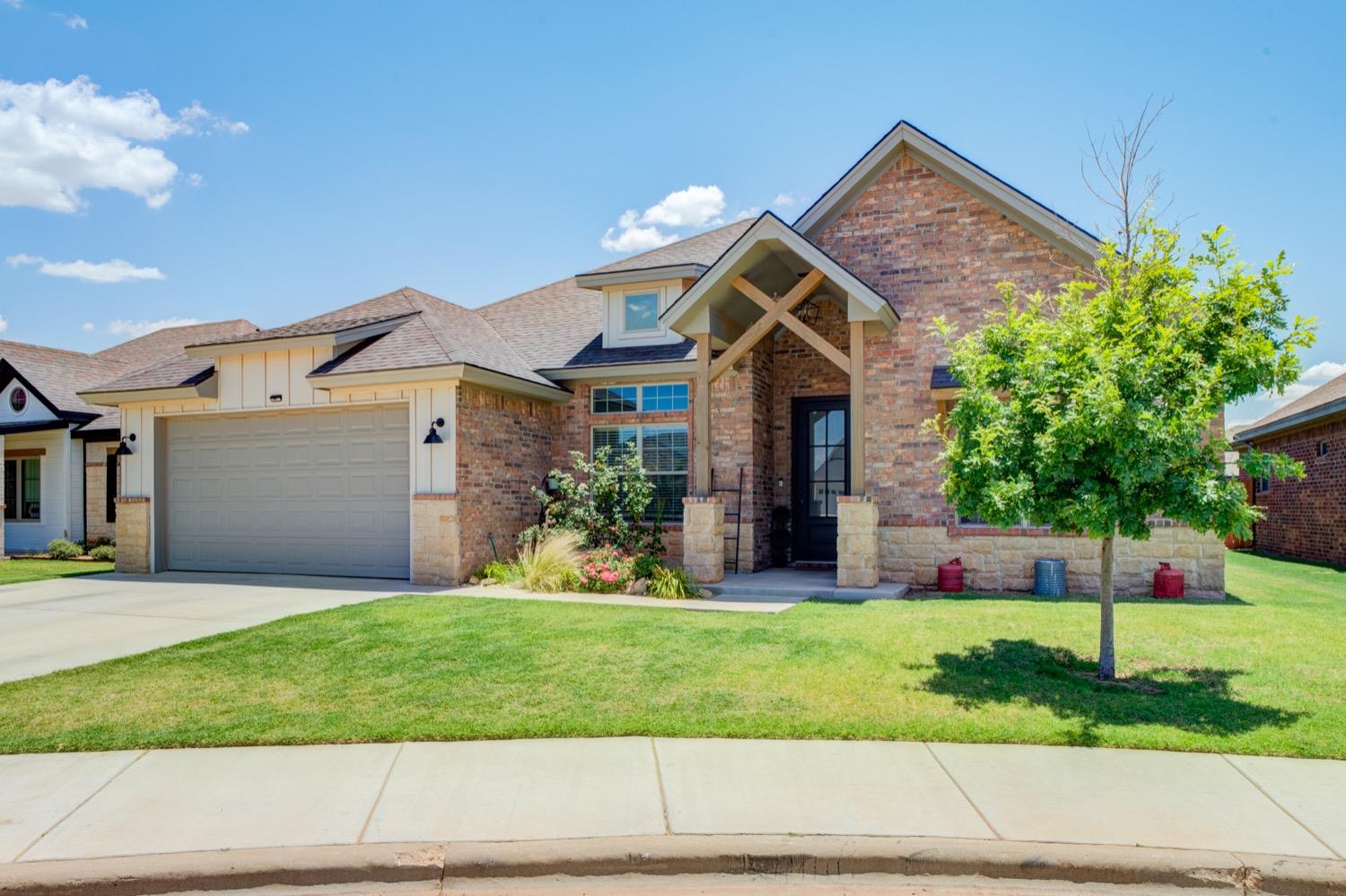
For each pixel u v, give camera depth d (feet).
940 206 44.24
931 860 13.71
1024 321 25.20
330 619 32.01
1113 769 17.26
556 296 62.18
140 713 20.81
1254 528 76.43
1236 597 38.91
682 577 39.78
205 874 13.30
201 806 15.55
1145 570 40.06
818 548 50.37
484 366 44.06
